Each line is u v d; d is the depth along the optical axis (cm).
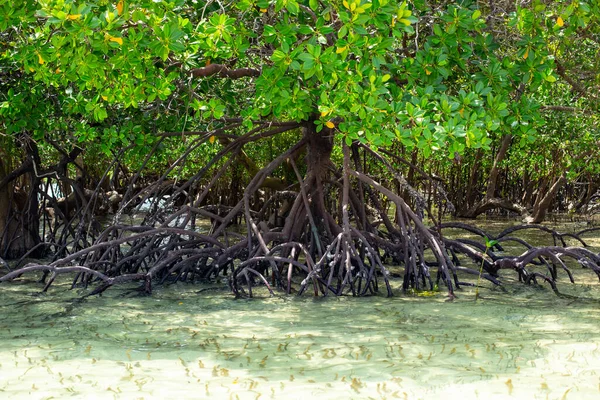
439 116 823
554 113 1445
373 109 791
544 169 2203
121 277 1016
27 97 1052
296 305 938
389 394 539
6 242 1327
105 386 566
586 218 2378
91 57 722
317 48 744
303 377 586
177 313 885
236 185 2027
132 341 729
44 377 593
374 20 731
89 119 1087
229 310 905
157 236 1129
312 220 1118
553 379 574
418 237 1077
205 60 975
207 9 911
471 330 769
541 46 873
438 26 859
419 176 2236
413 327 789
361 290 1048
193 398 534
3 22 741
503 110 851
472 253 1136
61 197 1673
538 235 1806
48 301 963
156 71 856
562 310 888
